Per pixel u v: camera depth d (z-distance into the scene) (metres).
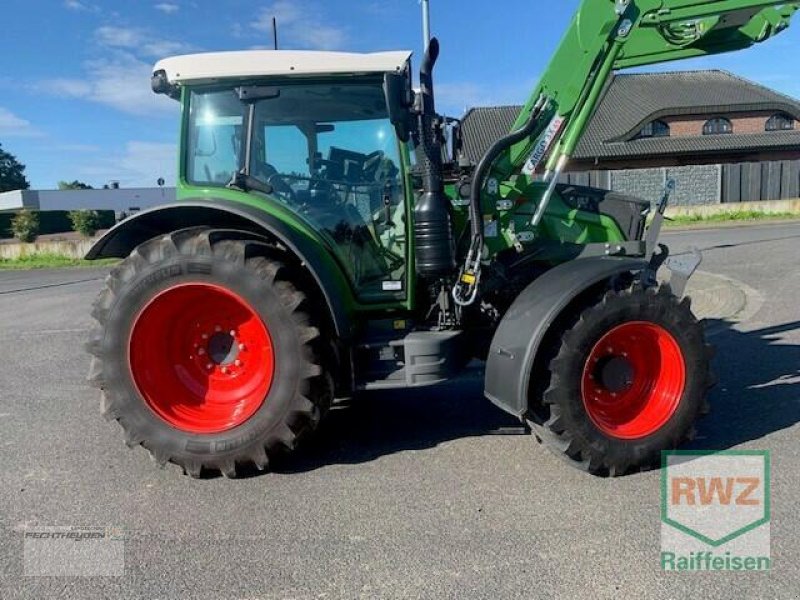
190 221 3.71
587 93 3.79
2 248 20.48
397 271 3.86
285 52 3.58
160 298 3.34
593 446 3.23
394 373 3.57
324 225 3.81
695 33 3.85
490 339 3.96
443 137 4.29
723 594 2.30
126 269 3.36
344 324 3.43
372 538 2.76
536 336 3.22
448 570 2.50
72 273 16.61
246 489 3.29
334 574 2.50
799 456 3.38
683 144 27.62
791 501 2.93
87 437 4.13
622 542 2.65
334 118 3.73
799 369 4.86
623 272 3.46
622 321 3.29
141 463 3.67
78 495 3.28
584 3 3.66
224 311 3.51
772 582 2.36
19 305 10.87
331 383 3.46
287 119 3.71
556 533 2.74
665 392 3.41
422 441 3.85
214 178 3.74
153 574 2.56
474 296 3.68
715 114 28.53
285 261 3.46
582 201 4.33
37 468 3.64
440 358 3.53
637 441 3.28
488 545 2.66
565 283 3.33
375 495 3.16
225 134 3.71
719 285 8.37
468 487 3.21
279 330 3.30
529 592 2.34
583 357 3.24
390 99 3.28
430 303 3.91
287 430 3.33
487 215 3.88
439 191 3.66
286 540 2.77
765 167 22.36
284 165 3.75
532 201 4.00
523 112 4.00
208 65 3.56
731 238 14.20
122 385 3.36
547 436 3.40
